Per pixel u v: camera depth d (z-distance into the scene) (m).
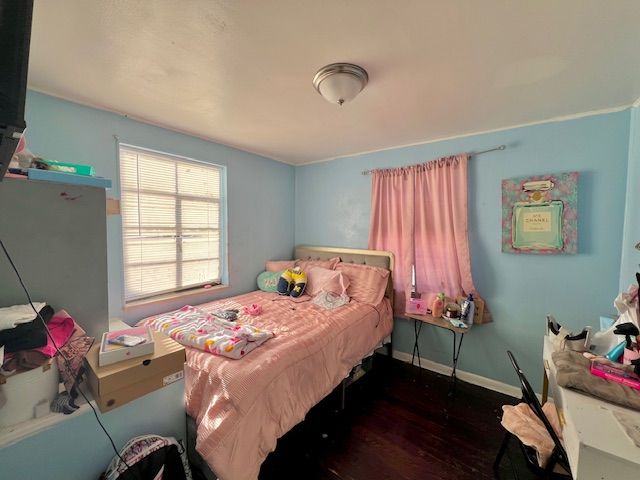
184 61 1.40
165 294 2.52
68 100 1.84
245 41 1.24
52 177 0.99
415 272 2.71
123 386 0.93
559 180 2.04
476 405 2.15
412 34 1.18
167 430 1.23
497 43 1.24
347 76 1.42
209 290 2.77
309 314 2.30
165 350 1.08
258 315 2.28
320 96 1.77
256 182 3.24
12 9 0.46
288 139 2.68
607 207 1.93
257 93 1.74
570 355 1.27
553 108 1.92
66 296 1.09
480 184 2.40
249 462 1.21
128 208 2.24
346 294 2.74
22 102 0.51
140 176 2.30
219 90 1.70
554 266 2.12
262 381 1.37
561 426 1.16
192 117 2.14
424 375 2.60
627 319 1.35
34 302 1.02
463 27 1.13
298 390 1.56
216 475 1.14
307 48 1.29
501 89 1.66
